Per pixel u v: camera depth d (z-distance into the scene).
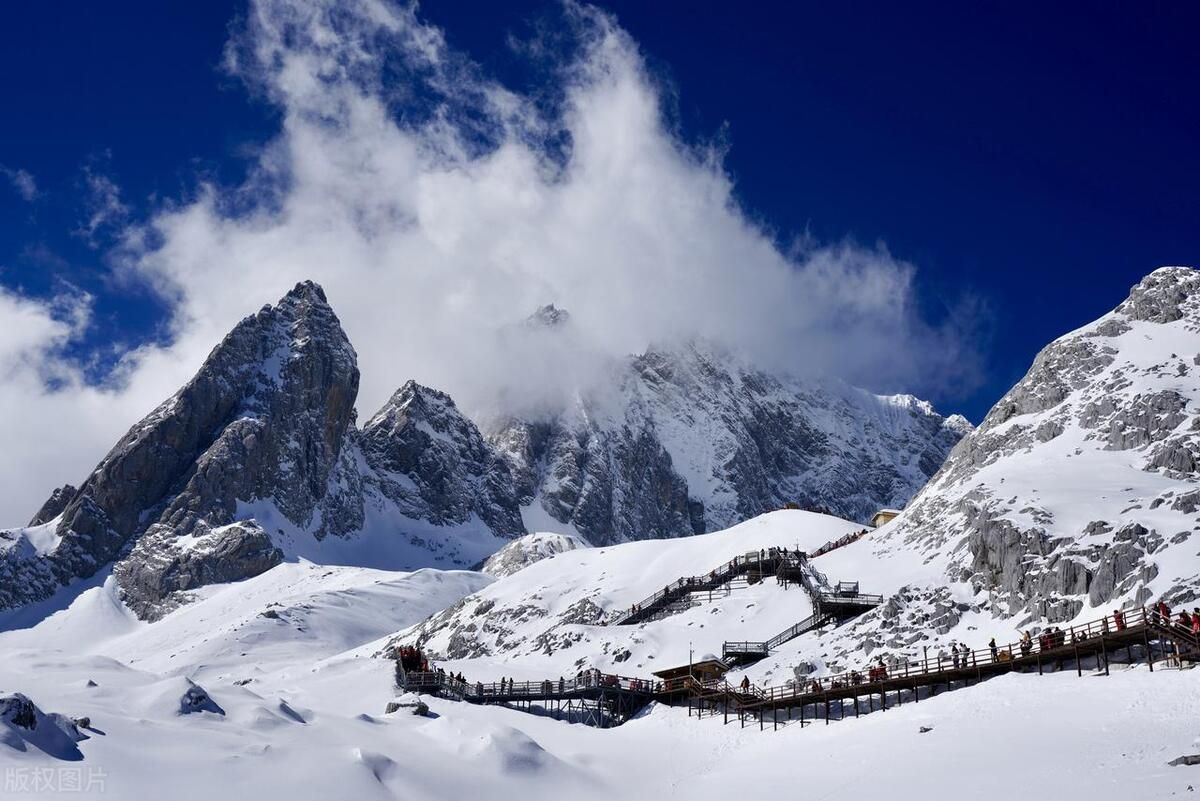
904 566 143.25
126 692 94.56
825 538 180.62
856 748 88.19
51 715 78.50
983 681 94.00
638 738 107.06
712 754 99.31
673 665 134.25
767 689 113.81
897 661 114.56
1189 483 136.12
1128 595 107.62
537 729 108.94
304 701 125.25
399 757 90.19
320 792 80.19
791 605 145.50
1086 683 86.25
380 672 134.50
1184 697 78.00
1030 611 115.38
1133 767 68.44
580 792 91.62
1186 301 188.25
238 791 77.38
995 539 126.38
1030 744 77.56
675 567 188.75
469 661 146.62
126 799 71.75
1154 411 155.88
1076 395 176.00
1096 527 120.44
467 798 86.81
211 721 90.19
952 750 80.69
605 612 172.50
